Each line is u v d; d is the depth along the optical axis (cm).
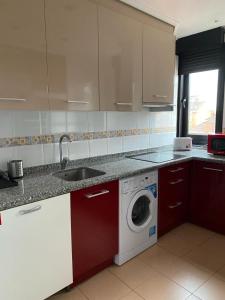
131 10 208
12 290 136
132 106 216
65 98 170
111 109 200
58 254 155
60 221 153
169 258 213
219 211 250
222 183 243
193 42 290
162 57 238
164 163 228
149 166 215
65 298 168
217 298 166
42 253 146
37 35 152
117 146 260
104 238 185
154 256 216
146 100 228
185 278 187
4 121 179
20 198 133
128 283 182
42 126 200
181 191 260
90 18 177
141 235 218
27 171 194
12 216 130
